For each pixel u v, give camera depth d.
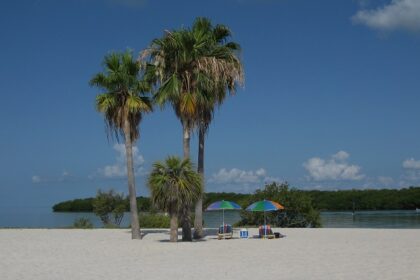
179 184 23.83
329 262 15.82
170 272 14.23
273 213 40.06
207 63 25.39
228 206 26.70
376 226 40.59
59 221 64.44
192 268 14.97
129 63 27.23
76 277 13.47
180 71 26.30
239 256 17.92
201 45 25.81
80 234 30.52
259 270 14.37
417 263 15.26
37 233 31.50
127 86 27.34
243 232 26.75
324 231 30.42
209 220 60.06
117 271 14.52
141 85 27.53
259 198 40.31
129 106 27.06
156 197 24.14
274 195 39.97
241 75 26.53
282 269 14.48
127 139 27.44
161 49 26.27
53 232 32.56
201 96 25.89
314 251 19.16
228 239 25.81
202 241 24.81
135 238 26.69
